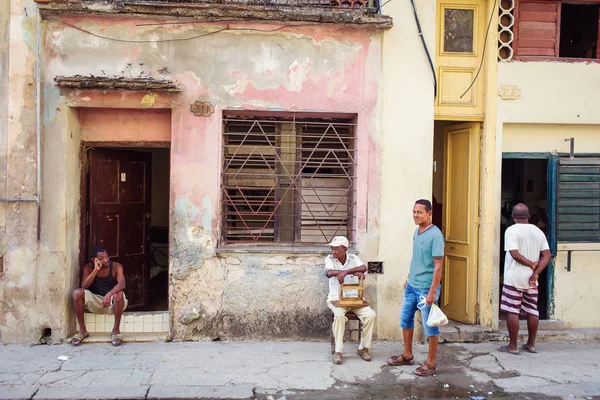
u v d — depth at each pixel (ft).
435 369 16.53
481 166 20.77
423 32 19.81
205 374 16.02
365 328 17.52
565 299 21.33
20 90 18.51
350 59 19.56
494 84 20.38
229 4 18.75
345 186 20.42
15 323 18.67
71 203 19.21
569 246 21.31
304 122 19.74
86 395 14.39
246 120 20.02
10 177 18.60
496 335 20.24
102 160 21.11
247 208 20.15
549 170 21.27
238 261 19.34
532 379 16.11
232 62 19.22
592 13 22.34
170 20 18.90
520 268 18.37
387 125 19.76
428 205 16.33
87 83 18.10
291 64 19.39
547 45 21.08
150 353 17.85
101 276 19.48
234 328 19.38
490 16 20.34
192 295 19.25
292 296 19.45
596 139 21.50
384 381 15.83
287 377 15.94
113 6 18.35
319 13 18.88
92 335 19.49
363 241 19.61
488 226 20.45
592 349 19.34
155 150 32.81
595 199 21.45
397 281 19.79
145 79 18.57
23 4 18.39
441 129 24.52
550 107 20.72
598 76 20.93
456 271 21.98
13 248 18.61
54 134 18.66
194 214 19.20
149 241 23.82
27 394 14.37
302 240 20.33
